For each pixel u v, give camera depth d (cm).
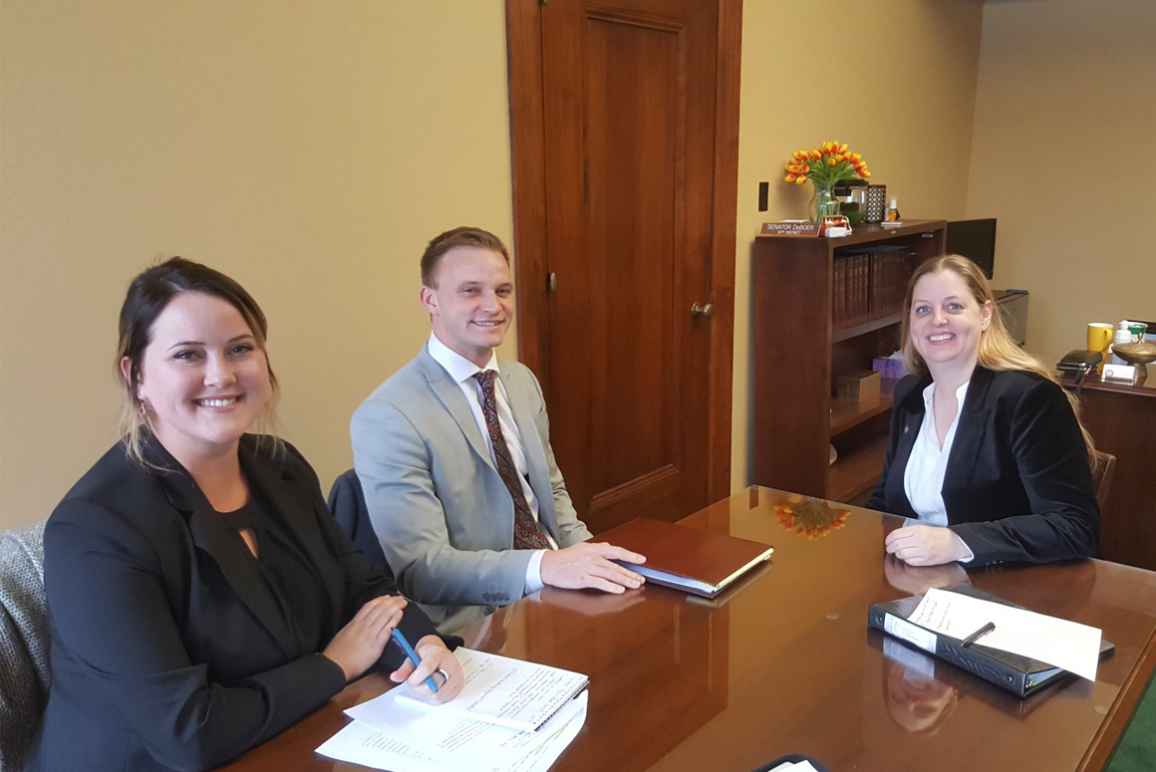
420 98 233
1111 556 294
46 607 127
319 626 132
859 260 384
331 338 223
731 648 126
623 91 293
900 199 493
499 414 188
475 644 129
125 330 117
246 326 121
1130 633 128
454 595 160
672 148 317
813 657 123
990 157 574
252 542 127
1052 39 537
